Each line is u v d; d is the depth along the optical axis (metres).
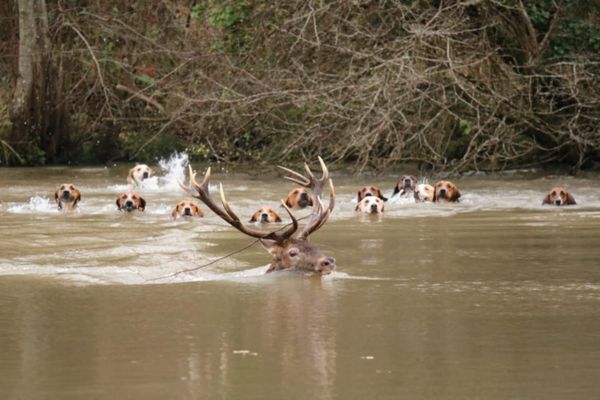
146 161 50.97
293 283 17.00
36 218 27.30
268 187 37.09
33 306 15.16
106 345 12.52
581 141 39.28
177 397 10.23
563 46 42.84
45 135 50.75
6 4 52.31
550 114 40.38
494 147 41.88
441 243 21.94
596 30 42.84
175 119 42.84
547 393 10.26
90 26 52.69
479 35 41.19
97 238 22.81
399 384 10.63
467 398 10.11
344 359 11.67
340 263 19.19
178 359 11.76
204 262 19.36
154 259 19.69
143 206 29.52
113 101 52.31
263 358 11.76
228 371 11.19
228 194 34.66
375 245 21.69
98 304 15.28
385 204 31.47
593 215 27.53
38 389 10.56
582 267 18.39
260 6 44.81
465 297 15.52
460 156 42.69
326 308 14.76
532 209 29.48
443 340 12.60
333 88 38.12
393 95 37.53
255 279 17.50
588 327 13.28
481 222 26.06
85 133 52.09
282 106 42.72
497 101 39.09
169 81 49.84
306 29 40.84
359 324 13.60
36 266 19.00
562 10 42.62
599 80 40.72
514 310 14.47
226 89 40.09
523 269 18.23
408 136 41.09
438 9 39.59
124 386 10.64
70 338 12.93
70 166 49.25
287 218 27.78
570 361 11.51
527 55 41.78
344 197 33.50
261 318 14.07
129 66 51.47
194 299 15.62
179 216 27.38
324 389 10.46
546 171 42.16
